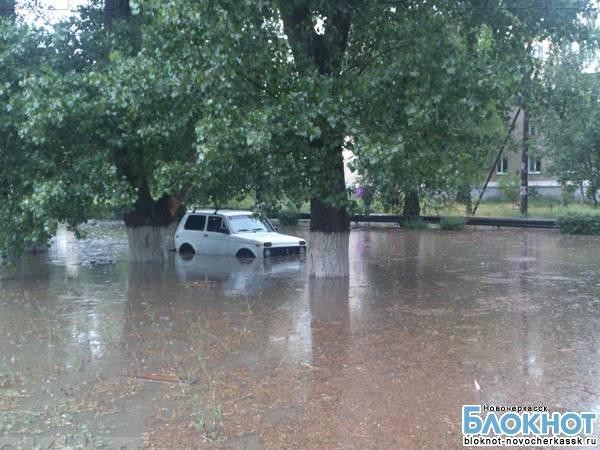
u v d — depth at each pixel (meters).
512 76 10.23
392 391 6.53
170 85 10.48
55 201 11.94
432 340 8.45
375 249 19.98
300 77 10.52
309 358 7.71
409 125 10.10
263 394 6.48
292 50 11.44
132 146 13.46
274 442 5.37
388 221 29.16
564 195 33.22
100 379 7.04
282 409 6.09
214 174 11.02
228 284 13.26
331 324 9.42
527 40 11.49
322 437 5.46
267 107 10.07
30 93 11.50
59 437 5.50
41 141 11.43
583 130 26.70
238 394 6.49
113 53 11.80
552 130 29.11
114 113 11.81
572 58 13.07
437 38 10.55
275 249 17.83
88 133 12.57
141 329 9.33
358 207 11.58
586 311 10.21
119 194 12.37
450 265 15.96
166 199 16.47
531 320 9.58
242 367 7.39
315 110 9.98
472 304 10.81
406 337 8.61
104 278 14.48
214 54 10.08
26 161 12.56
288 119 9.88
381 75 10.67
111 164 12.70
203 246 18.69
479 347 8.09
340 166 11.31
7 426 5.73
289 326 9.34
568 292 11.94
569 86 12.17
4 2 14.72
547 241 21.72
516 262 16.39
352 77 10.92
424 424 5.70
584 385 6.65
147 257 16.56
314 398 6.36
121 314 10.45
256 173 11.09
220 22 10.16
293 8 11.17
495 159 28.86
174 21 9.98
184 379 6.99
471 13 11.48
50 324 9.76
